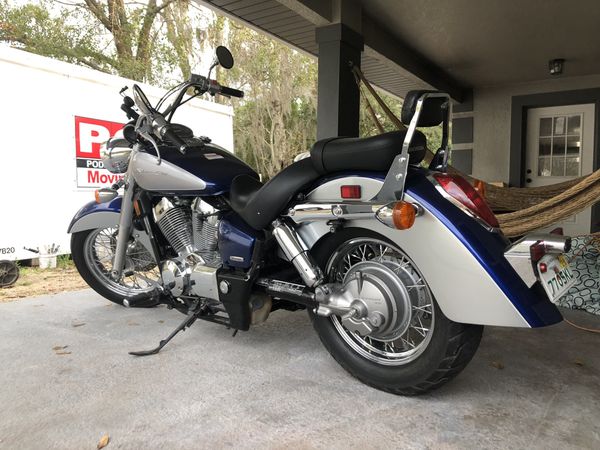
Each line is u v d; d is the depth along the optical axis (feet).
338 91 15.39
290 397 7.07
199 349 8.98
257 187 8.40
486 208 6.64
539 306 6.05
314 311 7.55
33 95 17.31
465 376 7.71
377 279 6.95
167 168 8.70
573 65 21.99
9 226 16.71
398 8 16.17
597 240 11.93
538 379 7.58
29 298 12.85
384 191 6.56
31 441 5.99
